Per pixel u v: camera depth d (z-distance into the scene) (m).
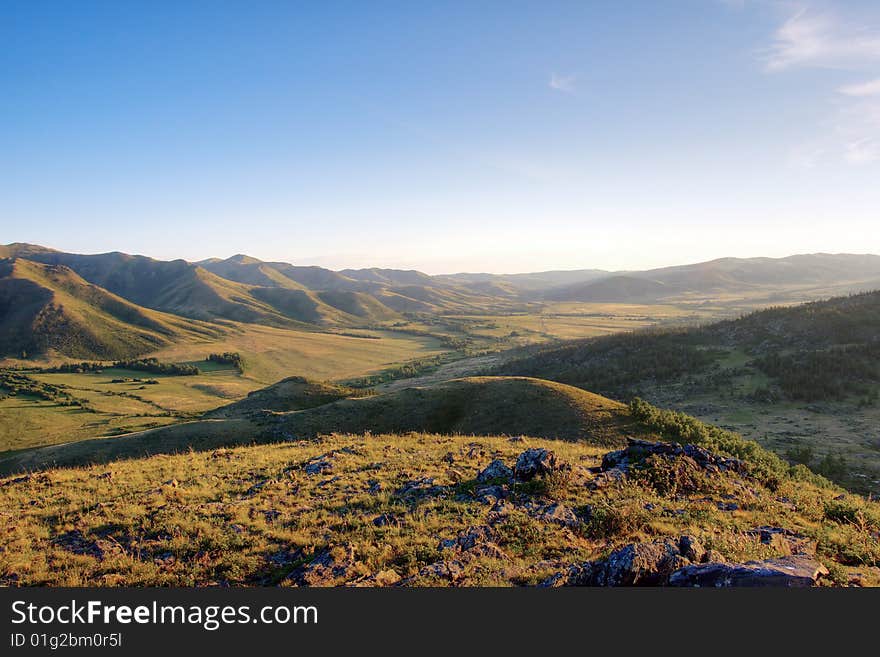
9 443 127.12
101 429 138.62
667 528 15.08
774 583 9.77
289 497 19.47
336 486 20.66
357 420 57.91
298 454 28.09
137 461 27.61
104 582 13.16
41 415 155.62
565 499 17.84
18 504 19.64
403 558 13.60
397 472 22.33
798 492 21.67
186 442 52.56
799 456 49.09
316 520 16.73
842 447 53.16
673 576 10.29
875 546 13.87
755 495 19.84
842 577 10.44
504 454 26.30
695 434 38.94
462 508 17.06
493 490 18.62
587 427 45.56
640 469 21.02
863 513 17.59
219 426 56.66
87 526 16.97
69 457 50.56
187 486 21.59
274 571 13.56
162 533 16.19
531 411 53.56
